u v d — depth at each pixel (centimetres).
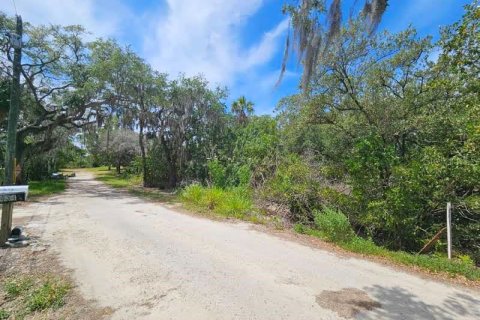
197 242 602
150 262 479
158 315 318
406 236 748
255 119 1672
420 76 912
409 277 442
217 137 1786
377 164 774
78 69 1681
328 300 358
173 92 1742
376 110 967
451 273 461
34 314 322
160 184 1939
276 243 608
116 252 529
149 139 2041
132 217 873
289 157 1123
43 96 1742
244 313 324
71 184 2239
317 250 566
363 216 770
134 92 1656
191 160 1773
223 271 445
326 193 856
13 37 615
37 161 2352
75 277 416
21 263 467
